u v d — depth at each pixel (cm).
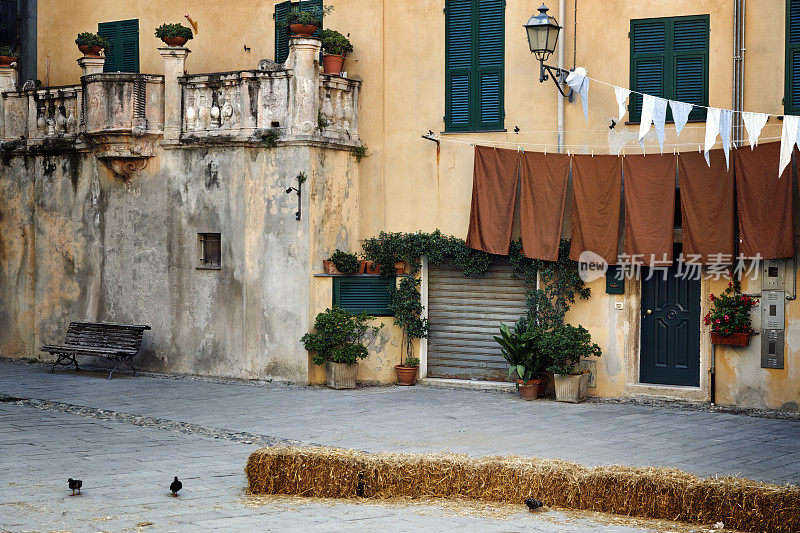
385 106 1730
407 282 1675
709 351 1498
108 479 952
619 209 1529
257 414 1379
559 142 1589
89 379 1720
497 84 1647
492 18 1647
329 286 1670
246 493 903
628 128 1548
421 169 1703
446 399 1534
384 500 873
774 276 1434
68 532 736
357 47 1744
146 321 1806
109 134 1750
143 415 1365
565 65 1592
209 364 1736
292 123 1650
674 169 1480
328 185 1684
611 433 1257
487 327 1669
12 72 1983
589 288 1562
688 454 1126
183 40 1752
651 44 1537
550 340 1506
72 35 2039
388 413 1396
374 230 1741
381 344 1705
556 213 1559
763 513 774
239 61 1850
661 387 1524
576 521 792
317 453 906
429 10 1692
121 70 1977
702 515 797
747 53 1466
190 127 1738
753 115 1266
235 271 1706
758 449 1160
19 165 1986
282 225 1667
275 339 1680
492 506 849
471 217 1625
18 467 1005
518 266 1608
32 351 1977
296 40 1642
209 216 1731
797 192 1405
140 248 1809
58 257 1930
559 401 1519
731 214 1438
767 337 1442
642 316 1559
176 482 877
